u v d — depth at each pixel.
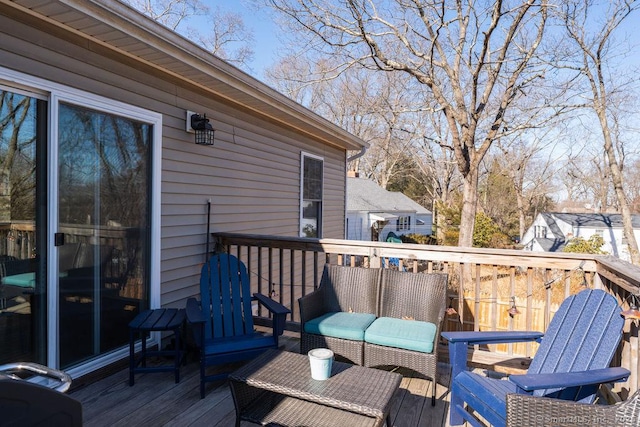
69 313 2.77
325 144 7.76
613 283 2.69
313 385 1.98
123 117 3.23
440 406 2.64
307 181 7.03
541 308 4.06
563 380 1.75
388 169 26.19
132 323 2.90
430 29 9.20
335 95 18.47
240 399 2.18
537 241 20.73
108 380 2.97
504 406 1.90
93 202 2.96
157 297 3.57
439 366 3.31
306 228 7.05
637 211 24.66
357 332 2.84
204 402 2.65
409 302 3.17
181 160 3.92
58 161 2.69
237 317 3.20
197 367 3.23
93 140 2.96
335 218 8.34
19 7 2.41
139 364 3.27
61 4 2.37
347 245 3.60
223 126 4.62
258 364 2.23
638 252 14.49
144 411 2.52
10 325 2.44
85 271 2.89
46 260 2.62
